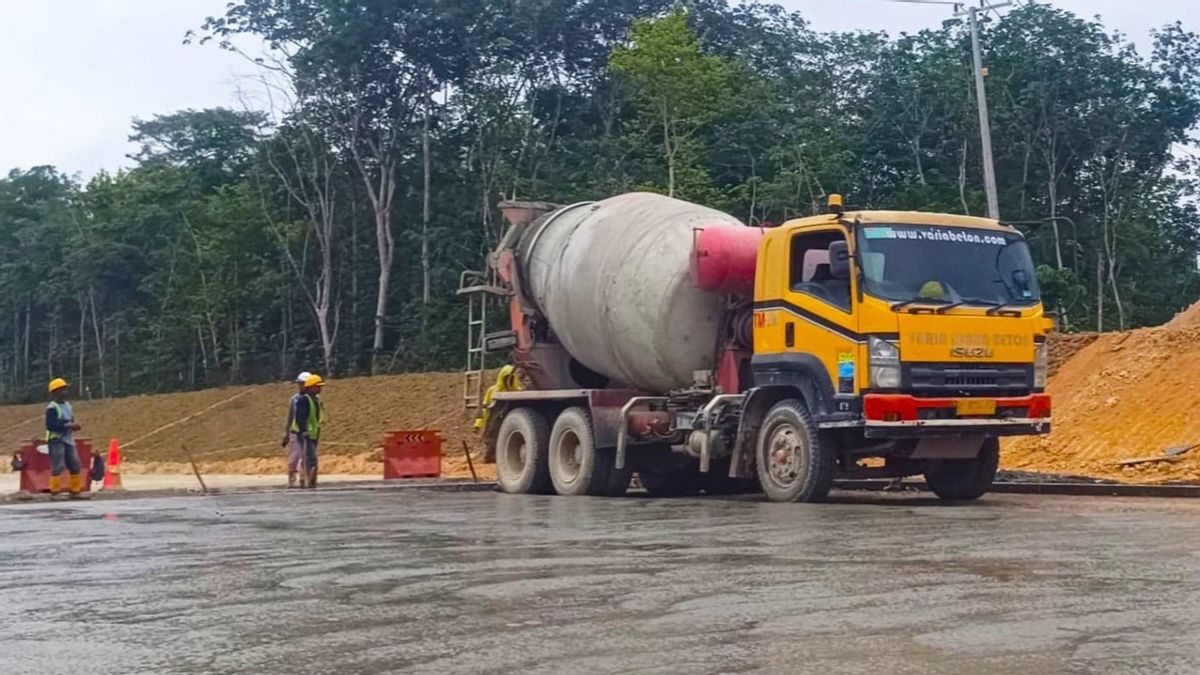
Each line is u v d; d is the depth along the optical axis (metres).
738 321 16.92
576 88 54.34
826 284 14.77
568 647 6.35
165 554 10.98
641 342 17.66
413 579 8.94
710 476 19.42
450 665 6.04
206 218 60.47
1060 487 16.66
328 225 55.12
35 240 70.94
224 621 7.43
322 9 51.41
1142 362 22.61
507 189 50.06
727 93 46.09
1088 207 48.75
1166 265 47.28
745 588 7.96
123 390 64.62
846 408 14.33
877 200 49.22
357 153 54.00
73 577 9.59
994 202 29.44
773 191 43.28
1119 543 9.68
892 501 15.31
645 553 10.01
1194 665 5.60
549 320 19.75
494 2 51.03
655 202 18.95
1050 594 7.42
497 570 9.24
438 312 50.56
